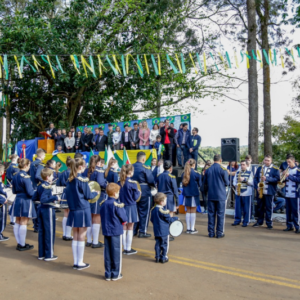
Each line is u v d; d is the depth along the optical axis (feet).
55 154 48.80
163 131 41.22
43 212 18.94
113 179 23.65
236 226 29.76
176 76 62.95
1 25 53.26
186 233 26.50
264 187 28.60
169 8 53.21
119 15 58.23
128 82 58.80
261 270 16.76
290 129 67.72
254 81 41.47
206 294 13.64
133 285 14.71
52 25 53.88
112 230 15.47
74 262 17.26
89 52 55.42
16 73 58.44
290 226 27.32
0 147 71.10
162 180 24.52
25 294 13.82
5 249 21.66
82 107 68.08
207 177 25.50
